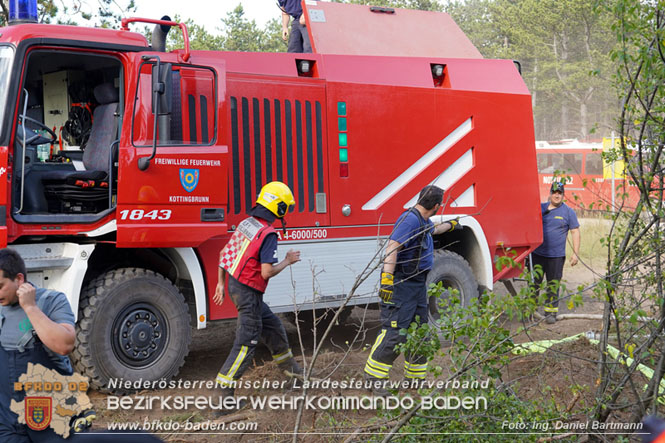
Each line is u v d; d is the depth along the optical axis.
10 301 3.74
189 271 6.52
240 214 6.96
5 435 3.74
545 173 28.47
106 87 6.46
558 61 41.75
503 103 8.88
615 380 5.78
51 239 6.14
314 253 7.38
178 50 6.70
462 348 4.50
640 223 5.29
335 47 8.05
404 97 8.08
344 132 7.65
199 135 6.58
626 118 5.08
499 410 4.54
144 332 6.30
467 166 8.61
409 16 8.95
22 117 5.80
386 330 5.73
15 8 6.41
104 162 6.37
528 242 9.09
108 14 12.04
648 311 5.84
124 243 6.04
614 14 4.78
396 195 7.99
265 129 7.15
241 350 5.66
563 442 4.62
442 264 8.15
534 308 4.20
